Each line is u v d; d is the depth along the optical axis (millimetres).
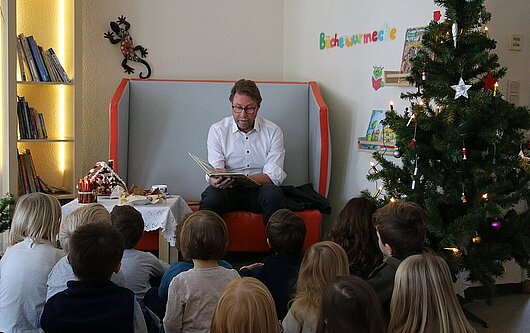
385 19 4891
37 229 2760
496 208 3492
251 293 1829
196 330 2457
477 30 3760
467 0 3594
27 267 2664
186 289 2463
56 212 2830
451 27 3607
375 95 5043
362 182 5199
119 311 2182
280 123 5625
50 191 5305
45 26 5469
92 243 2195
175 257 4465
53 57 5164
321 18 5738
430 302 1896
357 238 2879
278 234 2852
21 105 5086
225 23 6145
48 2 5469
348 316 1681
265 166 5035
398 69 4738
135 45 5879
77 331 2143
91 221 2809
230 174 4516
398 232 2621
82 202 4203
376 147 4898
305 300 2275
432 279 1909
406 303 1923
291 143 5609
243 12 6195
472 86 3633
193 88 5609
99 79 5789
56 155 5594
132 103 5488
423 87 3697
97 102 5797
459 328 1889
